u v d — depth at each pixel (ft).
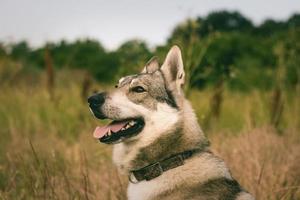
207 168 4.43
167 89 4.81
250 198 4.33
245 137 7.36
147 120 4.73
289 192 5.65
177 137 4.64
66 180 5.50
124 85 4.94
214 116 8.99
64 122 9.59
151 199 4.48
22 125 9.68
